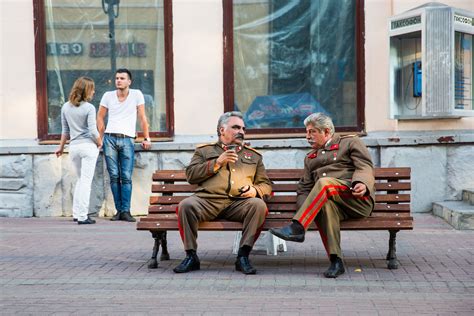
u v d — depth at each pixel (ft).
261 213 23.79
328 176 23.90
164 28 39.50
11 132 39.45
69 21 39.86
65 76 39.93
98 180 38.27
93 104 40.01
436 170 36.99
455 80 36.45
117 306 19.81
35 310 19.51
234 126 24.62
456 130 37.81
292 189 25.13
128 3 39.75
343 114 39.32
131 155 36.91
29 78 39.45
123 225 35.14
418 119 37.76
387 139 36.99
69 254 27.63
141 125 37.55
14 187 38.50
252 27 39.52
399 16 36.86
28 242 30.50
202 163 24.43
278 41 39.52
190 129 39.29
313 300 20.16
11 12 39.37
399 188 24.73
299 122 39.55
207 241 30.37
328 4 39.40
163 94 39.70
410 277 22.90
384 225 23.53
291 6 39.55
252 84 39.55
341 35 39.29
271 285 22.03
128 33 39.83
